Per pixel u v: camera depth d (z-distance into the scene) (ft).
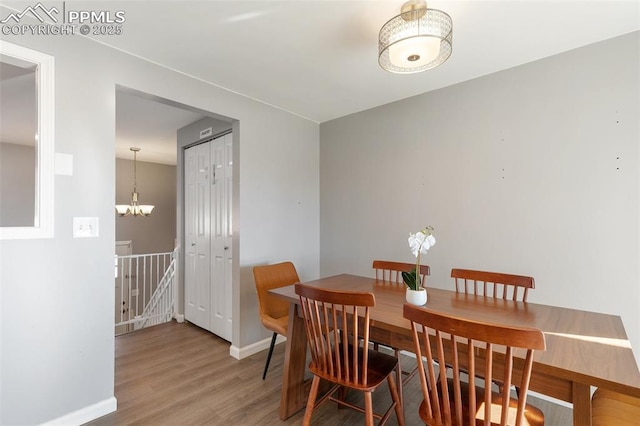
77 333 5.66
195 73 7.48
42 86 5.31
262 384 7.14
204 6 5.08
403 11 4.88
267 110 9.48
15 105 9.12
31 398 5.15
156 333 10.52
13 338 4.98
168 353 8.86
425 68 5.46
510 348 3.02
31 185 14.75
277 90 8.51
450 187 8.13
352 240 10.38
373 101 9.29
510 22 5.49
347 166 10.56
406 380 6.33
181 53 6.57
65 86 5.57
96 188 5.93
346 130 10.59
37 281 5.22
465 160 7.87
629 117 5.83
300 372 6.16
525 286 5.57
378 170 9.70
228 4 5.04
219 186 10.18
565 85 6.49
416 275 5.45
